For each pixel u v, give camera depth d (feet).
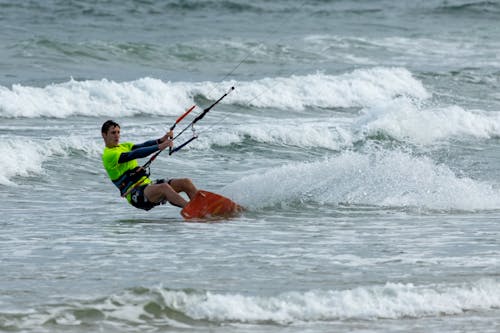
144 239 118.73
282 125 237.86
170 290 87.92
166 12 489.67
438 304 86.99
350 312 84.43
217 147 212.43
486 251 110.52
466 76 340.18
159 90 269.23
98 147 194.80
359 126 239.91
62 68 319.27
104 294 87.81
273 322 81.82
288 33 441.27
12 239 118.11
